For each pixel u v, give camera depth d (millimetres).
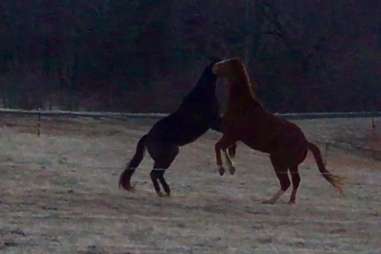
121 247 13695
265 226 16406
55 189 20469
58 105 47000
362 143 39781
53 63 53594
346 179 27875
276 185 24562
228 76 20359
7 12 55062
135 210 17844
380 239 15461
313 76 52812
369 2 56250
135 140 34781
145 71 53250
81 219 16312
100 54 53938
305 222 17188
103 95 51438
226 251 13648
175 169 26953
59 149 29109
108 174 24156
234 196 21500
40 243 13844
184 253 13414
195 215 17547
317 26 54406
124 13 54719
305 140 20594
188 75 52094
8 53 53781
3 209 17094
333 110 51781
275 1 54188
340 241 15055
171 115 20938
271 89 52062
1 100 45188
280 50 53719
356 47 54594
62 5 55844
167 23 54188
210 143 35219
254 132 20281
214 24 54250
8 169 23078
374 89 53031
